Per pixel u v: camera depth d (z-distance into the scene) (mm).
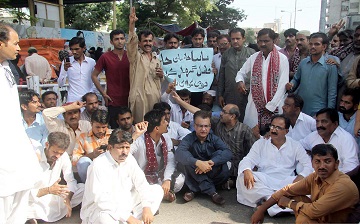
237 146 4555
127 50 4562
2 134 2760
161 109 4281
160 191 3582
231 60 5344
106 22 28656
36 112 4320
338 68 4727
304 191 3117
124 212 3156
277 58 4492
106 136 4191
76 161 3990
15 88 2938
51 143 3502
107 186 3184
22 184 2852
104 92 4953
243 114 5332
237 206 3941
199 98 5793
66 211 3623
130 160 3412
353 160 3688
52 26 16469
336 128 3869
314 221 2912
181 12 28062
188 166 4059
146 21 27047
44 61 8672
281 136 3912
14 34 2807
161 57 5469
